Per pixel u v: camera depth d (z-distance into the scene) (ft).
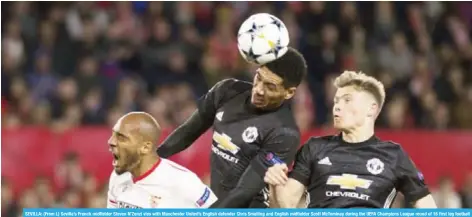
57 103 165.07
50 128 149.07
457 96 182.09
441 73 187.32
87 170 147.23
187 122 79.66
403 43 188.14
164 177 71.72
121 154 71.36
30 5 181.88
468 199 152.35
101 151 148.77
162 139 145.79
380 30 188.96
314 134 154.20
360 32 187.21
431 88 181.98
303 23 186.29
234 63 179.22
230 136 75.41
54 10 182.09
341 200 69.05
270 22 74.08
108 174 147.74
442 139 155.22
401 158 70.18
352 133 70.54
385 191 69.36
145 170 71.87
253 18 74.54
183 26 183.73
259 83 73.67
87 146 148.77
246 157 75.00
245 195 72.13
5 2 179.52
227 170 75.46
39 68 172.14
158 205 71.72
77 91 166.20
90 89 166.50
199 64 177.37
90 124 160.04
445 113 173.58
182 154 143.33
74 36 179.52
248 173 72.95
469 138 155.22
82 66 169.37
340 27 187.01
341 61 181.06
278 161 72.28
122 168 71.97
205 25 187.52
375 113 71.15
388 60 184.34
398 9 194.80
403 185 70.33
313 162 70.64
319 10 188.24
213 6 189.16
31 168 146.72
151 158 71.97
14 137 147.23
